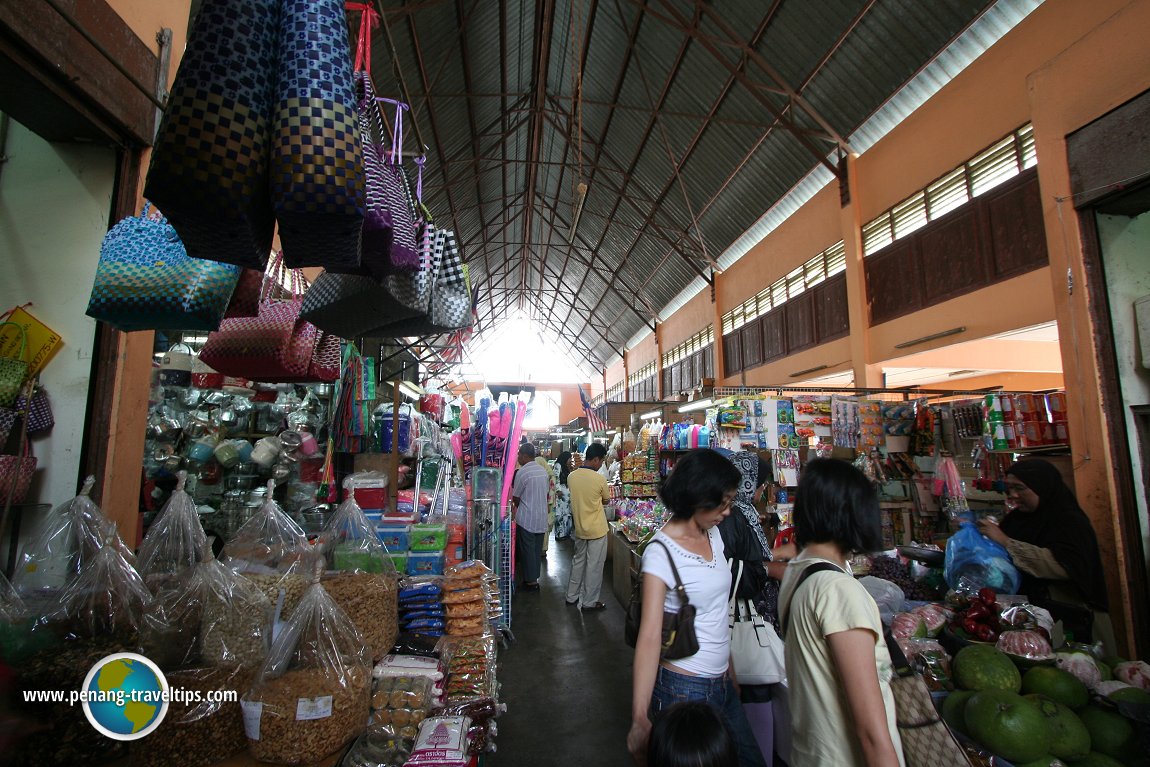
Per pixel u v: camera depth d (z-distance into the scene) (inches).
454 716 69.0
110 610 54.5
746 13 286.8
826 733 45.0
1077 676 70.6
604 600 206.8
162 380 127.9
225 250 40.2
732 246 489.1
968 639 81.3
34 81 60.6
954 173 260.8
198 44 35.3
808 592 48.3
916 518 159.5
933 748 48.1
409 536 112.8
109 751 48.5
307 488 135.9
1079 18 202.8
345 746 58.3
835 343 347.3
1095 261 104.2
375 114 52.3
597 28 354.0
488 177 510.6
